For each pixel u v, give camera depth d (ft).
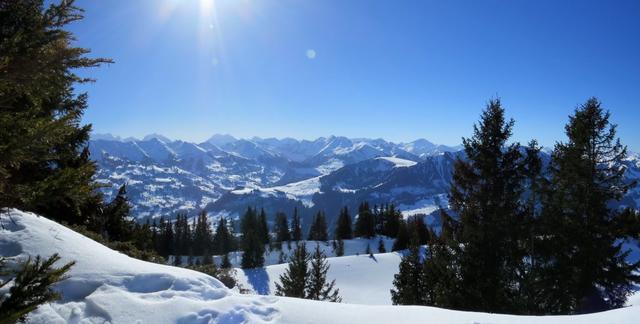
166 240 288.10
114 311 18.48
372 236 313.53
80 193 13.43
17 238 21.93
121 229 59.31
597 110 61.67
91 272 21.25
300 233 336.08
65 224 38.09
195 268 55.88
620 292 60.03
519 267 56.24
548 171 65.46
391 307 23.29
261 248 210.38
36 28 12.79
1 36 12.34
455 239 56.85
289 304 22.65
